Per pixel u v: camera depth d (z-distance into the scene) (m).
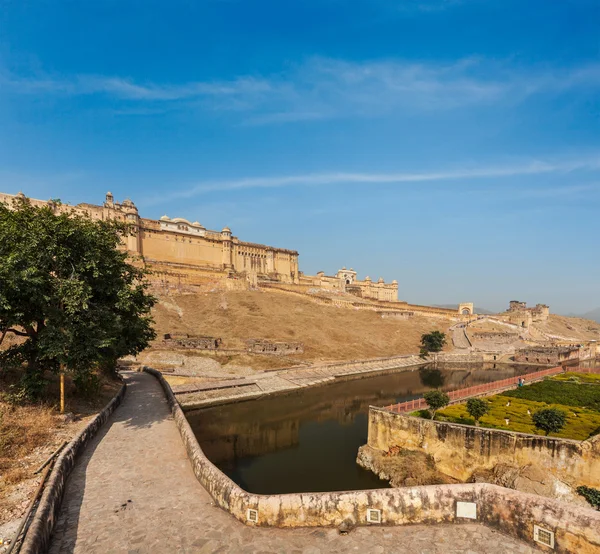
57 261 19.02
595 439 21.80
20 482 11.04
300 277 164.62
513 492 9.87
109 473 13.46
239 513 10.38
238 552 8.95
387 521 10.07
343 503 10.22
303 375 61.12
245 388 51.34
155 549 8.96
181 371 53.41
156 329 68.94
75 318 18.81
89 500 11.38
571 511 8.75
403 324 109.62
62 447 14.21
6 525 8.77
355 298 140.25
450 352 90.31
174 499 11.57
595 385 43.06
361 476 26.44
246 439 34.06
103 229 21.81
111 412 22.14
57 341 18.00
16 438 13.88
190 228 128.75
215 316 84.19
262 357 65.50
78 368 19.62
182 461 14.77
